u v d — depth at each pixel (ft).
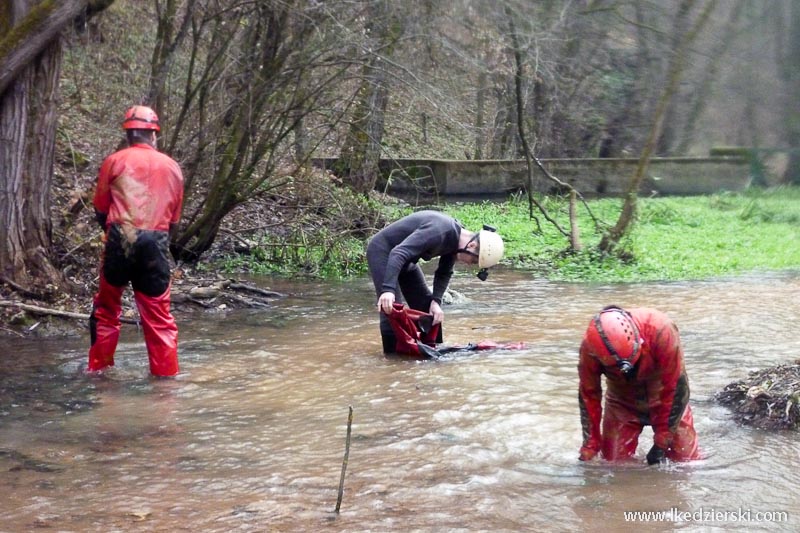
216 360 27.02
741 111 59.16
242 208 49.47
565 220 62.59
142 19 55.93
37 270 32.37
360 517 14.88
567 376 24.35
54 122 32.68
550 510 15.10
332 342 29.48
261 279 43.39
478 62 47.44
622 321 15.97
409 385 23.73
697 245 53.98
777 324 31.68
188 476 17.08
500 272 47.09
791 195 64.54
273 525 14.56
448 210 64.39
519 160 70.85
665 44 56.85
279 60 38.99
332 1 37.86
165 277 24.94
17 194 31.55
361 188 54.19
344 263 45.98
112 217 24.70
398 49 43.75
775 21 51.80
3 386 23.90
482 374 24.68
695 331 30.58
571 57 62.39
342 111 44.78
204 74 38.50
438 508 15.25
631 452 17.42
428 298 28.55
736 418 20.38
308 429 20.07
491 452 18.22
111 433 19.92
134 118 25.63
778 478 16.55
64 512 15.26
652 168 74.28
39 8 30.35
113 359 26.02
